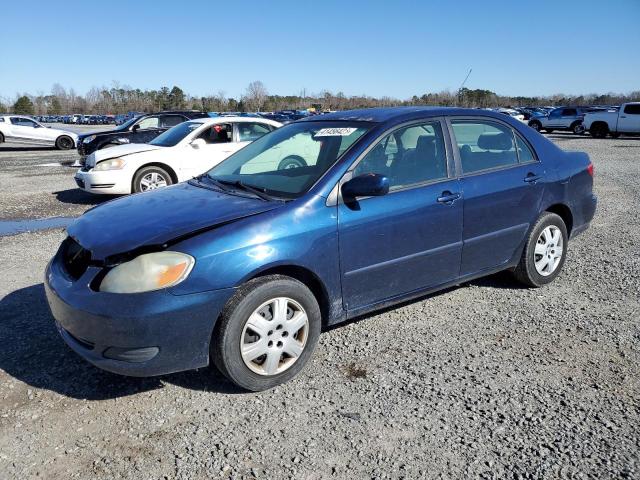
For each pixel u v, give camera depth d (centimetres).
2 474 258
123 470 260
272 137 454
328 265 343
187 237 306
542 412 299
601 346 376
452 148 416
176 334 296
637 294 470
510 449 269
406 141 394
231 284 304
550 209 494
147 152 959
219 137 1027
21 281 520
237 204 345
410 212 377
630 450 266
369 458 265
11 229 756
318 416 300
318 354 372
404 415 299
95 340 296
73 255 342
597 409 301
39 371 352
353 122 406
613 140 2506
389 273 377
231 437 283
